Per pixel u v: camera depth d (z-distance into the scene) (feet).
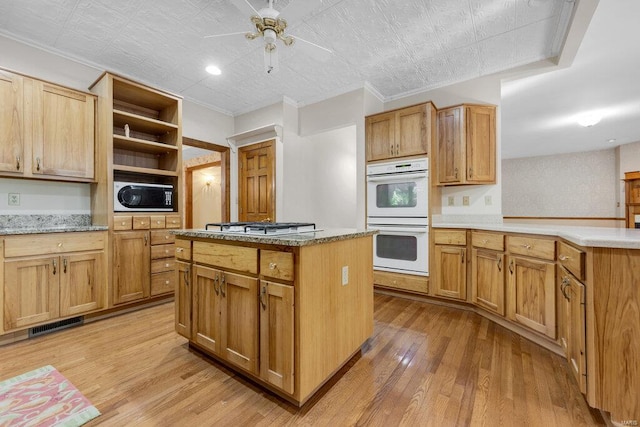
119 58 9.39
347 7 7.06
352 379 5.39
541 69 9.39
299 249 4.48
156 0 6.83
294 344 4.54
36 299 7.14
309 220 14.47
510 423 4.24
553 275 6.15
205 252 6.00
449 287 9.27
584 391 4.38
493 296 7.97
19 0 6.73
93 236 8.18
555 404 4.65
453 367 5.79
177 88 11.75
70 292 7.71
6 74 7.20
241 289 5.25
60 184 8.87
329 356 5.15
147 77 10.76
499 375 5.49
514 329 7.55
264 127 12.61
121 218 8.77
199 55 9.29
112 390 5.05
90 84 9.50
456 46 8.71
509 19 7.47
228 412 4.51
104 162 8.63
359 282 6.18
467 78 10.61
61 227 7.95
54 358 6.16
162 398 4.84
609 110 14.06
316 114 12.89
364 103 11.29
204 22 7.67
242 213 14.08
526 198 25.84
